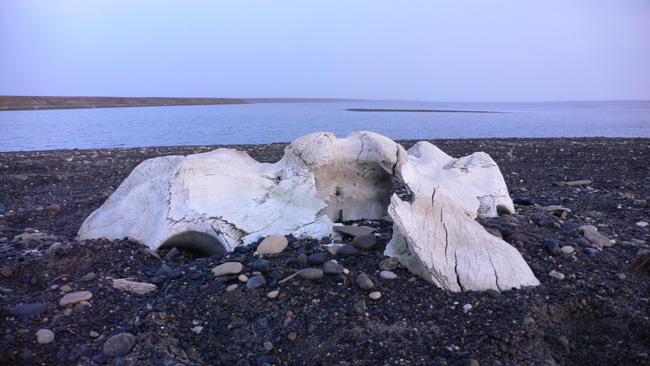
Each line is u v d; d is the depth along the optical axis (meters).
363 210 5.10
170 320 2.98
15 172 9.20
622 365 2.42
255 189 4.57
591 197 6.45
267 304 3.13
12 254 4.05
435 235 3.51
